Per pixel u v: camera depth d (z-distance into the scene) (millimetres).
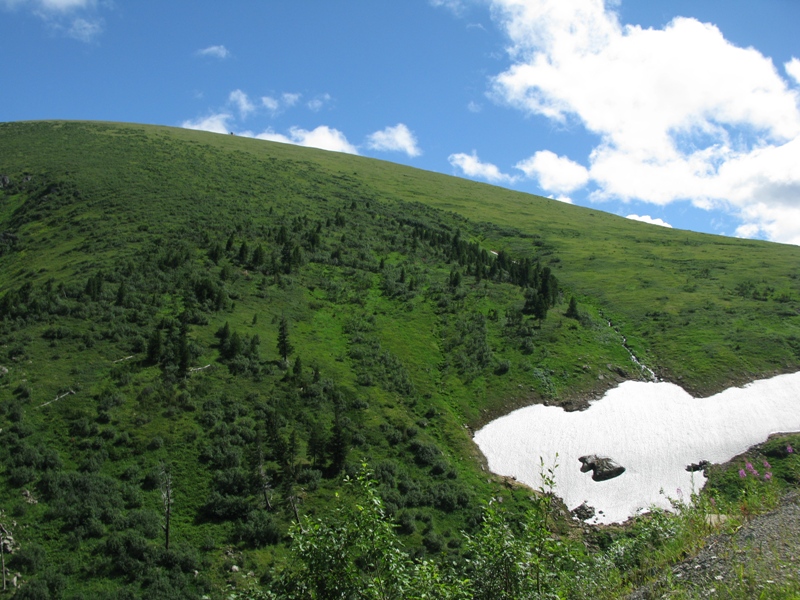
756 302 104750
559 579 12797
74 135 177625
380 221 145875
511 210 191750
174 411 56750
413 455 60781
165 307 77875
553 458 64812
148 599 36875
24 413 52375
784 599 8922
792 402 71500
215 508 46312
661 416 71875
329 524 12961
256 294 90312
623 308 107562
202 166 160875
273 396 63594
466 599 12078
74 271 87250
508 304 103625
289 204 141500
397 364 80125
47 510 42906
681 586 10797
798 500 13438
